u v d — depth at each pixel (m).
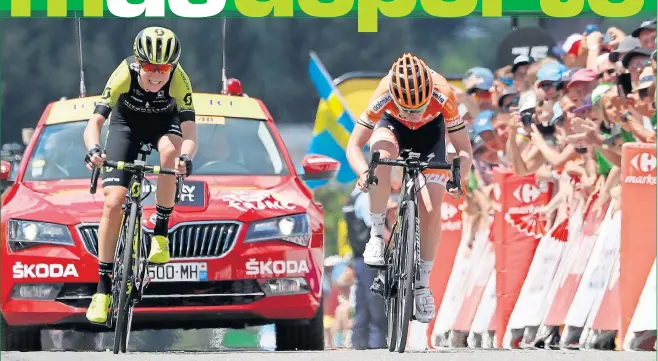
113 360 20.62
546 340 26.70
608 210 25.86
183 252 23.36
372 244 21.94
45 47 55.88
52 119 27.06
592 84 27.16
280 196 24.66
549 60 29.84
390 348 21.95
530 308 26.92
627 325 24.91
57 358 21.22
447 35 52.59
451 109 21.80
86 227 23.41
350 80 38.44
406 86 20.47
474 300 28.91
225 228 23.59
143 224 23.50
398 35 54.44
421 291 21.84
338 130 38.22
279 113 55.94
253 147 26.59
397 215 21.80
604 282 25.77
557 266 26.61
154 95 21.50
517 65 29.88
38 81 55.88
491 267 28.50
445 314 29.58
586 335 26.02
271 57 56.31
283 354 21.86
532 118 27.81
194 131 21.73
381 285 22.28
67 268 23.20
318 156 26.78
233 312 23.39
